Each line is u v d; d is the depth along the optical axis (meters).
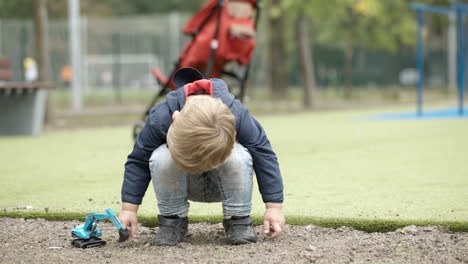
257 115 19.69
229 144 3.37
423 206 4.88
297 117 18.05
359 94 36.44
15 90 13.02
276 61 29.45
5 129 13.23
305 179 6.40
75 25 25.56
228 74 9.72
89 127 16.03
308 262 3.56
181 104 3.79
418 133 11.70
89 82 38.12
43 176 7.02
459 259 3.58
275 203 3.89
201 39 9.16
